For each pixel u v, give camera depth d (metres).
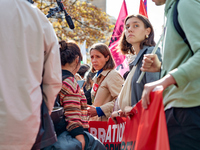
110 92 3.50
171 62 1.82
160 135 1.53
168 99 1.80
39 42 1.75
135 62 2.68
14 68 1.66
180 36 1.77
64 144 2.11
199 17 1.66
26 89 1.65
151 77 2.49
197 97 1.68
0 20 1.69
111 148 3.06
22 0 1.79
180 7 1.75
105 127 3.29
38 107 1.70
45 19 1.84
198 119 1.67
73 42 2.59
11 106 1.61
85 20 14.70
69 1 14.51
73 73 2.54
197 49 1.60
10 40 1.68
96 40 14.61
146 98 1.67
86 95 4.12
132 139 2.05
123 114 2.81
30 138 1.65
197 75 1.58
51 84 1.85
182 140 1.72
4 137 1.60
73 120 2.25
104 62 3.64
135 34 2.77
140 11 4.25
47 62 1.83
